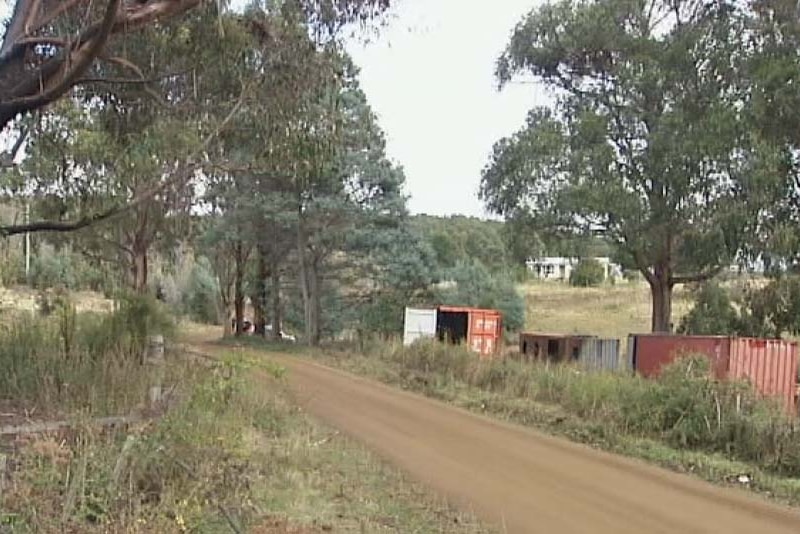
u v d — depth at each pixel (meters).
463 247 56.78
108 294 26.78
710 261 29.75
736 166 28.23
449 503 10.12
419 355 27.55
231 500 7.68
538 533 8.91
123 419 8.78
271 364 19.33
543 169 33.22
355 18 15.02
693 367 16.84
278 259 46.88
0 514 5.94
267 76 15.07
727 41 29.09
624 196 31.11
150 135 15.15
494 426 17.25
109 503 6.71
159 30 13.84
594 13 32.78
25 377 11.01
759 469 13.12
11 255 28.89
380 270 42.91
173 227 29.12
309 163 16.20
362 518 8.85
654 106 31.53
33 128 14.86
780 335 29.45
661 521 9.72
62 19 12.07
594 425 16.30
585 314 58.28
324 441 13.33
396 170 42.41
